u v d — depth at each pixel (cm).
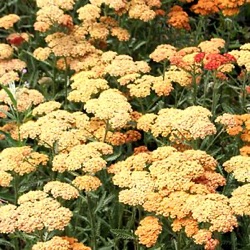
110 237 127
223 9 153
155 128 129
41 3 151
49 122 127
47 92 153
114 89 137
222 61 134
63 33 151
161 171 119
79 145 123
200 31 161
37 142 138
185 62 139
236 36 167
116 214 126
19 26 164
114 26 154
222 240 124
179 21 153
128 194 116
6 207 114
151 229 113
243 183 127
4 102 143
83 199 121
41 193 116
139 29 161
